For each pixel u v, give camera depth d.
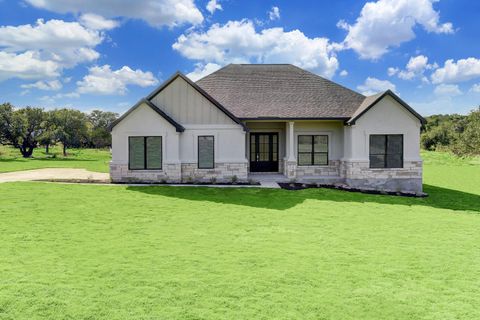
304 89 24.11
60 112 55.97
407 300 6.50
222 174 20.97
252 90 23.72
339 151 23.16
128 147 20.34
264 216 13.37
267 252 9.13
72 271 7.61
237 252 9.09
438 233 11.34
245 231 11.20
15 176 22.66
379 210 15.04
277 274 7.63
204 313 5.90
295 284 7.12
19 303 6.12
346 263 8.39
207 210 14.17
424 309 6.17
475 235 11.12
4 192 16.59
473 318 5.87
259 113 21.81
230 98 22.97
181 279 7.28
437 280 7.44
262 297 6.53
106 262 8.20
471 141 41.62
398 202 17.23
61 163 35.84
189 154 20.84
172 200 15.92
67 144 56.00
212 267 7.99
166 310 5.99
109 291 6.66
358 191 19.94
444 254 9.16
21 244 9.41
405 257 8.88
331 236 10.80
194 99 20.88
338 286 7.06
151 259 8.46
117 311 5.93
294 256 8.84
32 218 12.26
